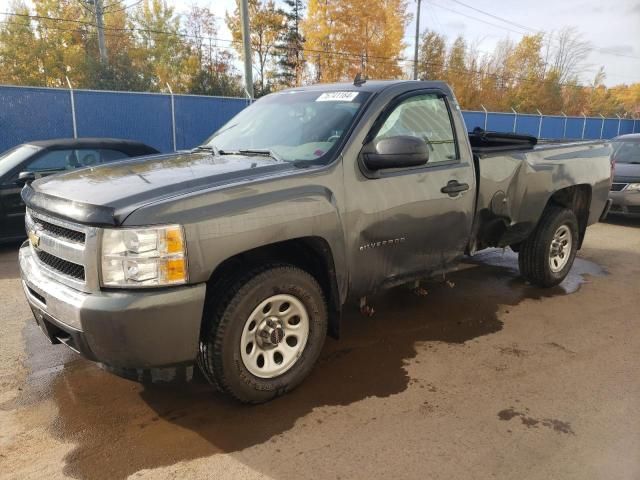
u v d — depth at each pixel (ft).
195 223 8.50
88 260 8.44
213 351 9.32
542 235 16.58
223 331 9.25
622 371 11.82
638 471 8.36
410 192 11.85
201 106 51.11
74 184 9.90
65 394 10.66
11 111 42.29
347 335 13.75
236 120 14.58
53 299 8.87
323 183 10.33
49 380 11.23
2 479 8.09
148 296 8.23
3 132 42.24
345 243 10.69
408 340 13.46
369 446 8.96
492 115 78.64
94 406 10.21
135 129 48.08
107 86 79.87
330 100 12.59
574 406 10.30
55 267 9.50
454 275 19.29
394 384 11.14
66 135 44.88
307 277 10.30
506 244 15.52
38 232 9.87
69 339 9.27
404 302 16.28
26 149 23.80
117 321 8.17
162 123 49.37
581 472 8.33
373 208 11.14
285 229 9.50
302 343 10.56
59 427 9.51
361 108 11.66
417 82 13.03
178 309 8.42
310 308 10.47
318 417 9.87
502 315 15.28
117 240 8.25
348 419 9.80
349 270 11.02
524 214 15.40
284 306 10.23
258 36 124.36
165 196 8.75
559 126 88.22
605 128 97.04
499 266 20.53
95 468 8.39
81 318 8.33
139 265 8.24
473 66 143.43
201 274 8.58
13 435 9.25
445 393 10.78
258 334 9.89
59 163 23.82
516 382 11.26
